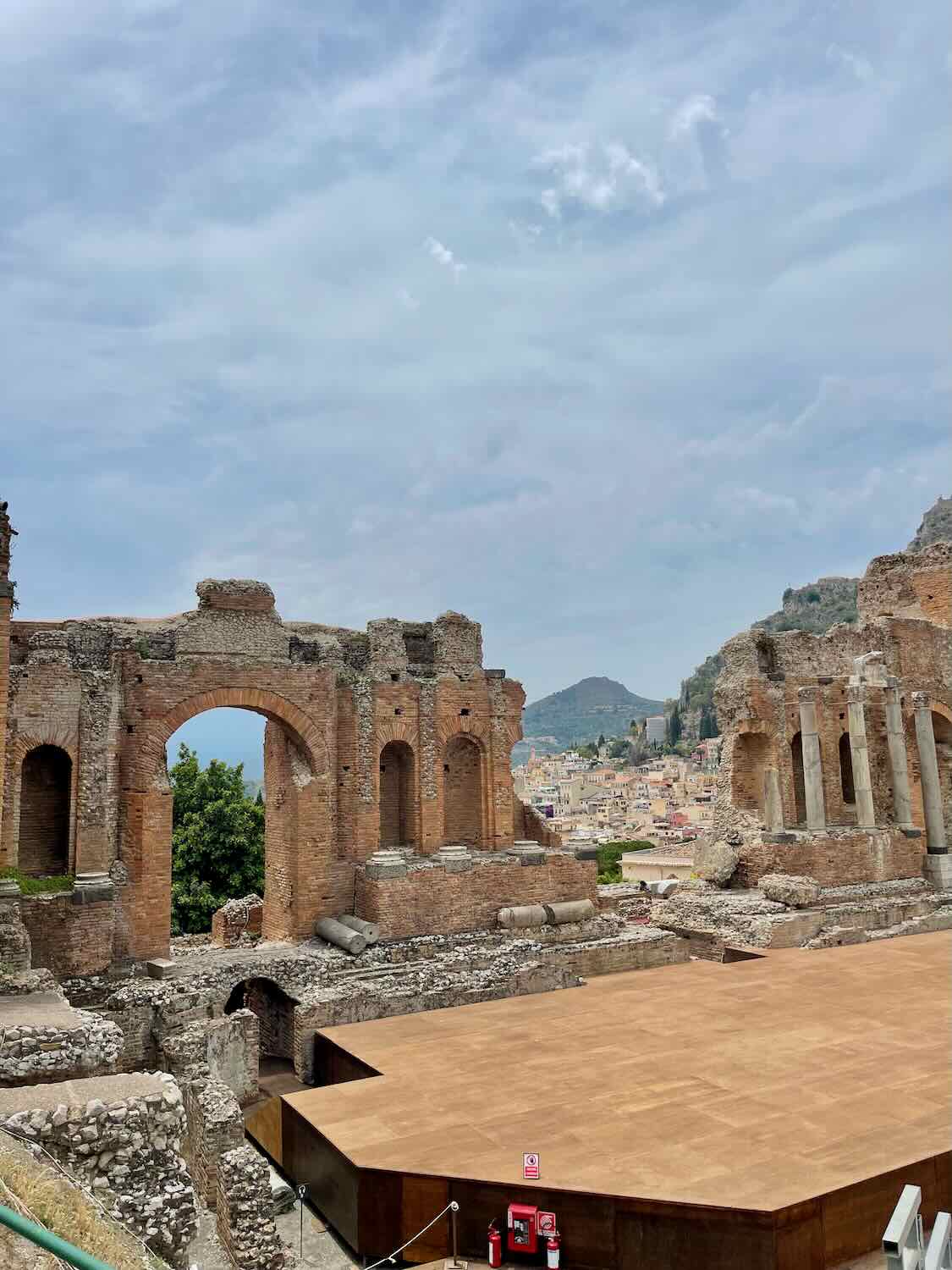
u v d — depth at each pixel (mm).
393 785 37312
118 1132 15016
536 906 34500
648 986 30688
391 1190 16969
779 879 39844
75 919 26578
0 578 24469
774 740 44719
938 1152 17125
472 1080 21531
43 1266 10062
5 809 26500
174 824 50062
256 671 31703
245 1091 24562
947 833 50031
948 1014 26328
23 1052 17906
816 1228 15398
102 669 28922
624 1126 18609
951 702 50656
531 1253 16125
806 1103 19656
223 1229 16672
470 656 37219
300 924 32188
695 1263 15227
